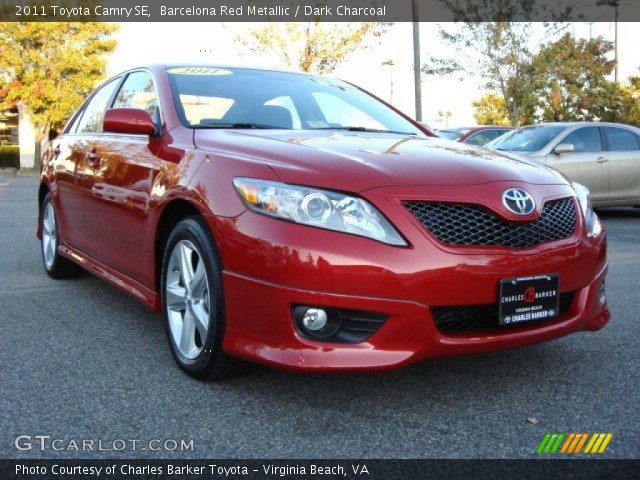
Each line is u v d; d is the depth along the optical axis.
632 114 26.44
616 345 3.61
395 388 2.97
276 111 3.83
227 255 2.75
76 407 2.74
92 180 4.14
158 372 3.15
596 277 3.06
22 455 2.34
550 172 3.21
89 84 26.12
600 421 2.65
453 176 2.79
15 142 31.67
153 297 3.42
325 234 2.57
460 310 2.69
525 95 22.55
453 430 2.57
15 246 6.91
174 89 3.80
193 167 3.08
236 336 2.77
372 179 2.68
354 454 2.37
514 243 2.75
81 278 5.25
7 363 3.27
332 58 21.16
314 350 2.58
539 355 3.44
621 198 9.80
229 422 2.62
